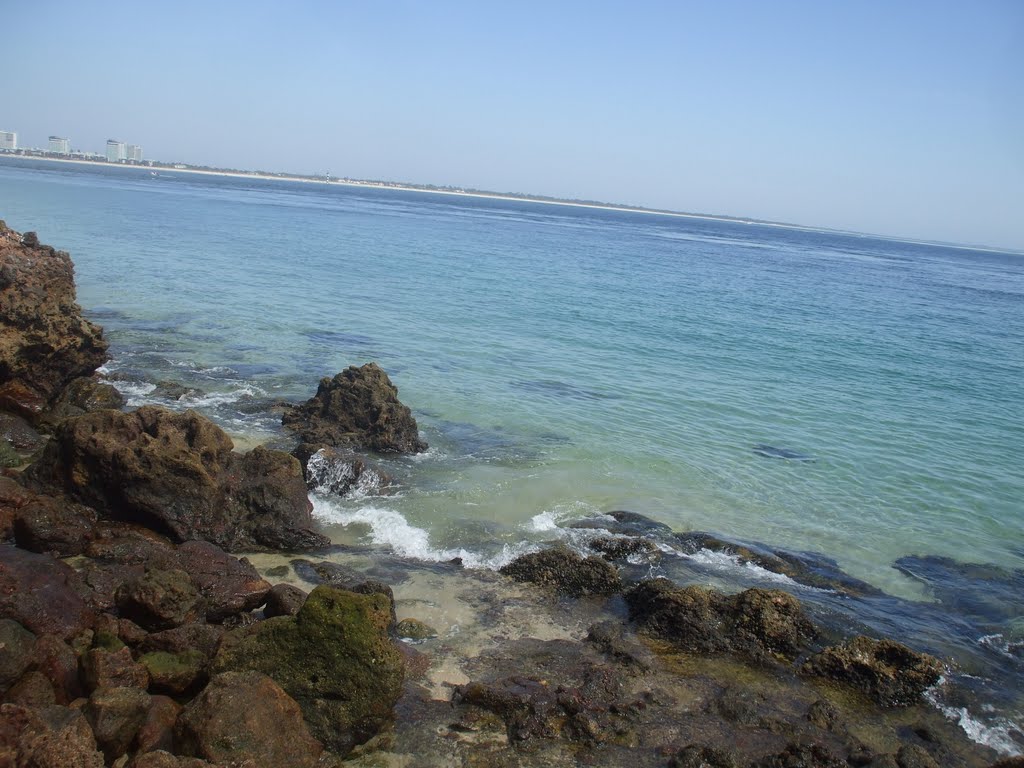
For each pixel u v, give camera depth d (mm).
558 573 15570
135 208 100688
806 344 44219
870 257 168125
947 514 21391
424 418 25719
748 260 116375
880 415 30406
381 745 10680
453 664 12578
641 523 18750
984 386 36844
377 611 11445
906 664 13266
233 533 16141
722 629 14102
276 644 10922
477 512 18734
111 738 9578
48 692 10070
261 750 9586
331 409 23047
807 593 16203
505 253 87688
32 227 65875
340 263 63969
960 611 16281
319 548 16297
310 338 35625
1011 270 178250
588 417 27172
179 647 11531
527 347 37500
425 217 155625
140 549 14516
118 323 35312
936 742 12008
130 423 16484
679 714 11898
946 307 71438
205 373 28516
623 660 13086
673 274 80375
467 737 10961
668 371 34938
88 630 11617
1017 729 12562
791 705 12500
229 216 105312
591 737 11094
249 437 22109
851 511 21047
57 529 14250
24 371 21938
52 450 16438
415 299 48844
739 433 26844
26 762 8516
